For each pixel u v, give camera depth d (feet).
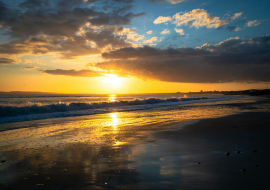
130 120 38.14
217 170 11.66
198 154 15.16
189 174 11.15
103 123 34.32
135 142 19.74
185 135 22.67
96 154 15.79
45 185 10.18
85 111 60.59
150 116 45.03
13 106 50.42
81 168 12.64
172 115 46.01
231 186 9.50
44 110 57.47
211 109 61.41
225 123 30.81
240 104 85.56
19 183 10.45
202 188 9.35
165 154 15.40
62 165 13.28
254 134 22.13
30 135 24.09
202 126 28.68
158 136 22.47
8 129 28.60
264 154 14.70
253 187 9.36
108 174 11.53
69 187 9.90
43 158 14.87
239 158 13.84
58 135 23.99
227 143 18.34
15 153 16.30
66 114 50.88
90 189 9.63
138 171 11.90
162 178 10.71
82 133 25.16
